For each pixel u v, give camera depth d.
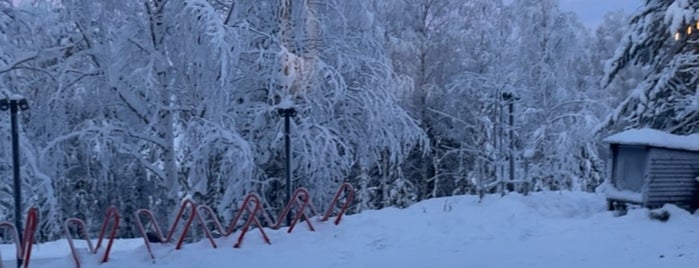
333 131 16.02
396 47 21.62
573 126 20.64
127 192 20.72
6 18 14.28
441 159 22.69
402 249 8.66
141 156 15.35
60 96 14.81
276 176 16.09
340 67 15.63
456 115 23.02
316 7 15.70
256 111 15.41
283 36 15.40
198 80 14.20
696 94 13.88
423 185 23.28
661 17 14.91
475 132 21.23
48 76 15.18
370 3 16.70
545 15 23.59
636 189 10.67
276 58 14.73
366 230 9.88
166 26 14.63
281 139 15.06
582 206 11.52
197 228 15.66
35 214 8.27
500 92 14.36
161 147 15.45
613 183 11.01
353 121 16.50
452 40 23.56
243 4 15.48
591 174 20.94
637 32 15.40
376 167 20.75
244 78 15.61
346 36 16.42
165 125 15.11
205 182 14.80
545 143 20.84
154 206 20.67
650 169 10.33
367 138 16.55
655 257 7.49
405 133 16.55
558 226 9.70
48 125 15.05
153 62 14.30
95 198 20.78
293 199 10.48
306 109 15.15
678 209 9.96
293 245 9.16
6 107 9.20
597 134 16.77
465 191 22.31
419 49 22.78
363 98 15.93
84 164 16.50
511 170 13.00
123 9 14.13
